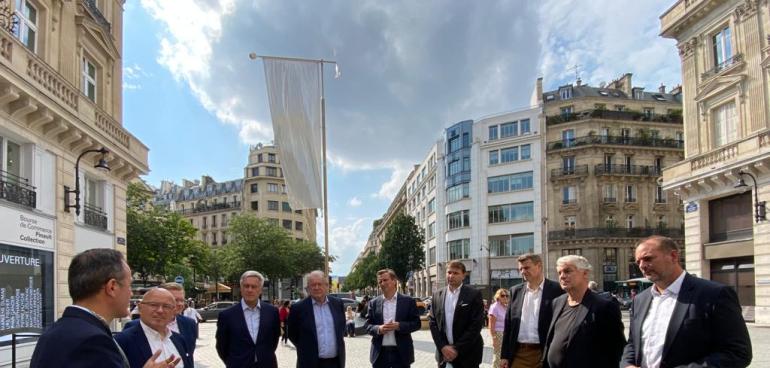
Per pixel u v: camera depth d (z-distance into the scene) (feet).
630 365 13.39
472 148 199.41
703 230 76.84
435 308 23.99
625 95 199.52
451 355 22.52
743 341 11.86
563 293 20.10
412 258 200.03
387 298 25.41
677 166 81.05
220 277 201.36
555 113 192.85
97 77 58.39
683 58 82.53
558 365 16.35
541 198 182.29
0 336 36.19
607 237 175.22
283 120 38.96
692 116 80.33
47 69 42.16
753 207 67.15
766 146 63.77
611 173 179.73
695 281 12.69
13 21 39.78
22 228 39.83
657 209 180.75
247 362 20.68
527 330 20.36
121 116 63.52
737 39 71.41
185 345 16.15
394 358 24.54
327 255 37.65
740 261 70.95
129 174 60.70
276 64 39.58
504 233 188.03
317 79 40.14
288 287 259.19
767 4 67.10
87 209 51.72
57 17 48.57
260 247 187.93
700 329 12.14
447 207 209.87
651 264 12.88
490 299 142.20
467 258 195.42
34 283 41.45
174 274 145.38
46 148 43.91
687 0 79.41
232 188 320.09
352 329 77.71
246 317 21.29
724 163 70.38
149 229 110.42
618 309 16.34
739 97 70.85
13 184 39.32
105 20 59.31
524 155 188.14
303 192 38.29
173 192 360.48
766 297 64.44
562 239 180.34
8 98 37.17
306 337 22.74
